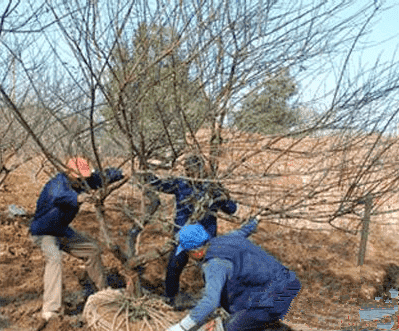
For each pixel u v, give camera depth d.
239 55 2.93
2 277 4.61
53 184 3.69
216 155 3.20
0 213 6.53
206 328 3.26
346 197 3.29
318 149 3.14
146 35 2.71
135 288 3.78
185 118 2.99
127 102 2.88
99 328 3.47
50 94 3.34
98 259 4.05
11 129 4.05
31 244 5.67
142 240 5.72
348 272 5.82
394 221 6.98
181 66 2.90
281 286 3.05
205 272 2.93
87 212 7.17
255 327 3.09
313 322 4.36
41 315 3.92
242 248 3.05
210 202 3.54
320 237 6.87
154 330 3.45
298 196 3.24
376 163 3.22
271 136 3.01
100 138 3.32
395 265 6.22
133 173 3.25
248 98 3.09
